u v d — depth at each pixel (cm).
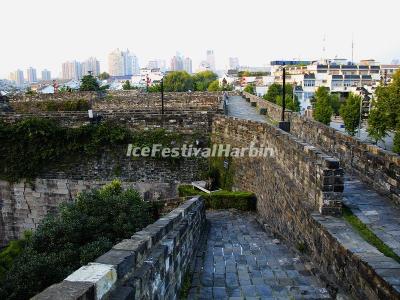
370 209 1132
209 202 2111
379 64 14938
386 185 1234
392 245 895
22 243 1912
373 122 5031
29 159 2478
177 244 856
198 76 14912
